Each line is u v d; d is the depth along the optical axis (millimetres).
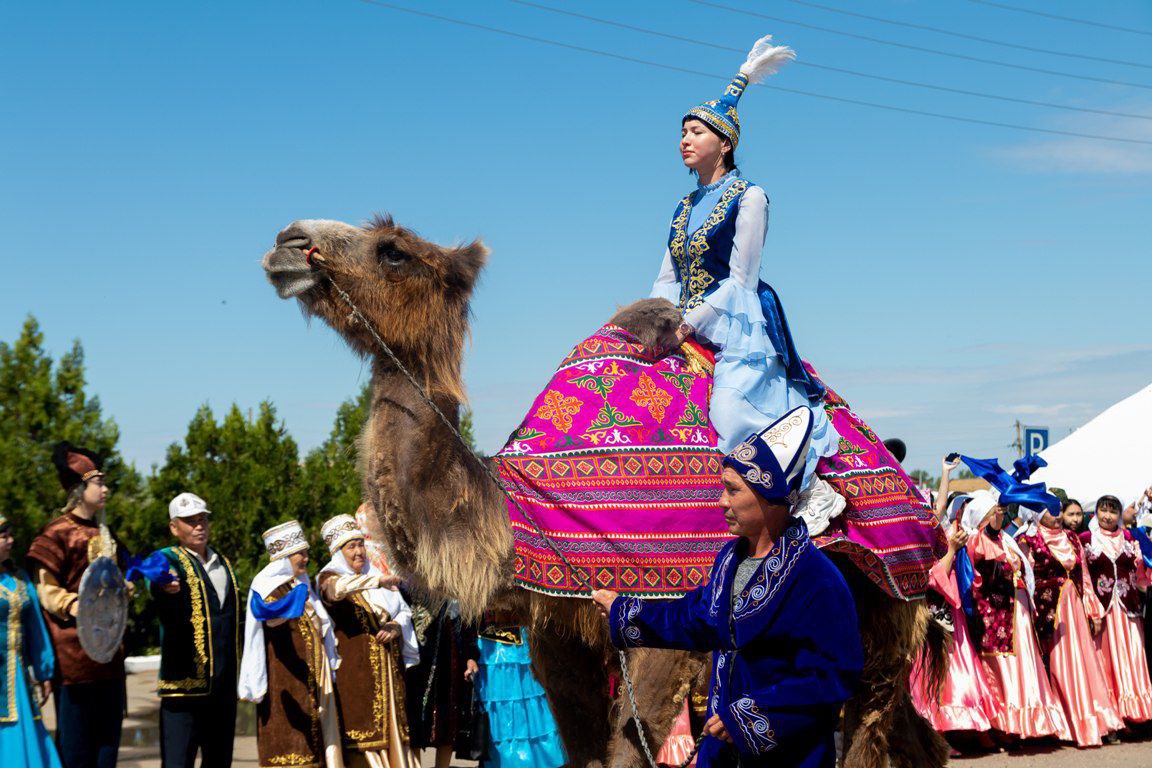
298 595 6973
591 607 4781
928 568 5797
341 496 15867
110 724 6832
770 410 5215
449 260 5051
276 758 7016
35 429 13453
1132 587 11062
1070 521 11070
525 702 7926
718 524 4875
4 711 6355
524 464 4875
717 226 5480
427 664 8078
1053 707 9914
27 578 6676
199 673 6867
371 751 7441
